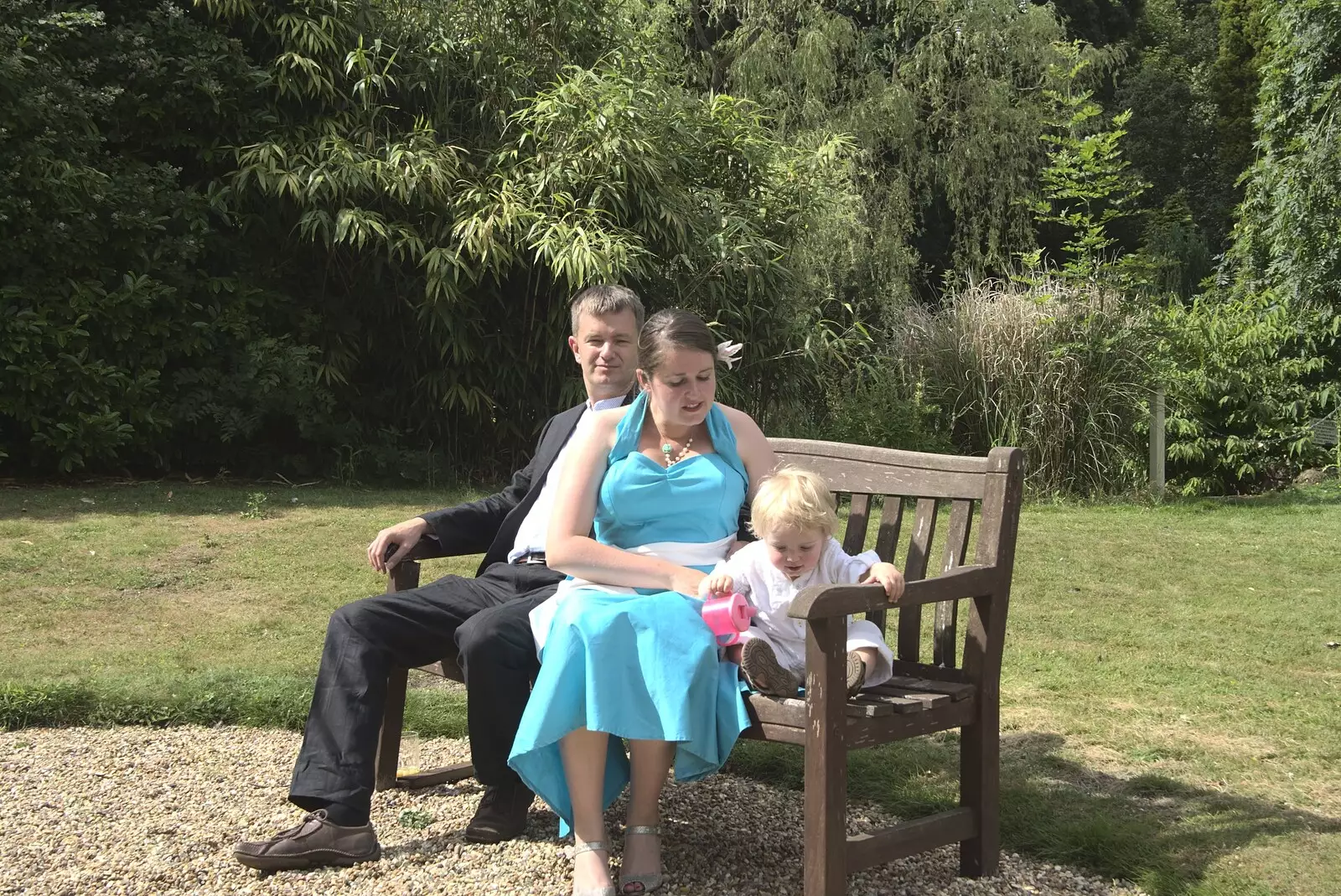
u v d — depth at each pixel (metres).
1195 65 28.45
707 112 9.62
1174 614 5.38
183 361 8.51
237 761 3.38
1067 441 9.20
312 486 8.42
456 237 8.48
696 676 2.39
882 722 2.35
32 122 7.68
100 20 7.92
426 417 9.08
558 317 8.68
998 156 14.01
